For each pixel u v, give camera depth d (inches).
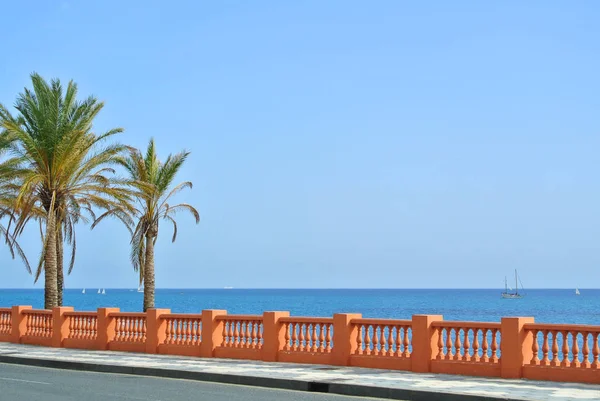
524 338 701.3
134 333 1028.5
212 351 929.5
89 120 1328.7
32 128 1307.8
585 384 653.9
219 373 747.4
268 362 866.8
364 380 688.4
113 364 842.2
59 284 1524.4
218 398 607.8
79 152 1316.4
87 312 1080.8
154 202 1651.1
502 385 652.1
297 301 7637.8
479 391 611.5
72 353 995.9
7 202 1373.0
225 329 933.8
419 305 6427.2
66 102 1318.9
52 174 1312.7
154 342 987.3
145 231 1647.4
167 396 615.5
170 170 1663.4
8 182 1371.8
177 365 829.8
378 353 797.2
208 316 937.5
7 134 1327.5
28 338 1155.3
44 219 1483.8
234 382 731.4
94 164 1349.7
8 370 847.1
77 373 814.5
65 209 1393.9
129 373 817.5
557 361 682.8
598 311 5078.7
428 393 613.3
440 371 746.8
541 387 637.9
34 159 1316.4
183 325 972.6
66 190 1339.8
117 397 603.2
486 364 718.5
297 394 648.4
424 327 759.7
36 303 5989.2
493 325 722.8
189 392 647.8
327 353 836.6
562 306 6235.2
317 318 847.7
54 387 673.0
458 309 5506.9
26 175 1298.0
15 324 1176.8
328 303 6914.4
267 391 668.1
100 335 1054.4
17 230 1256.2
